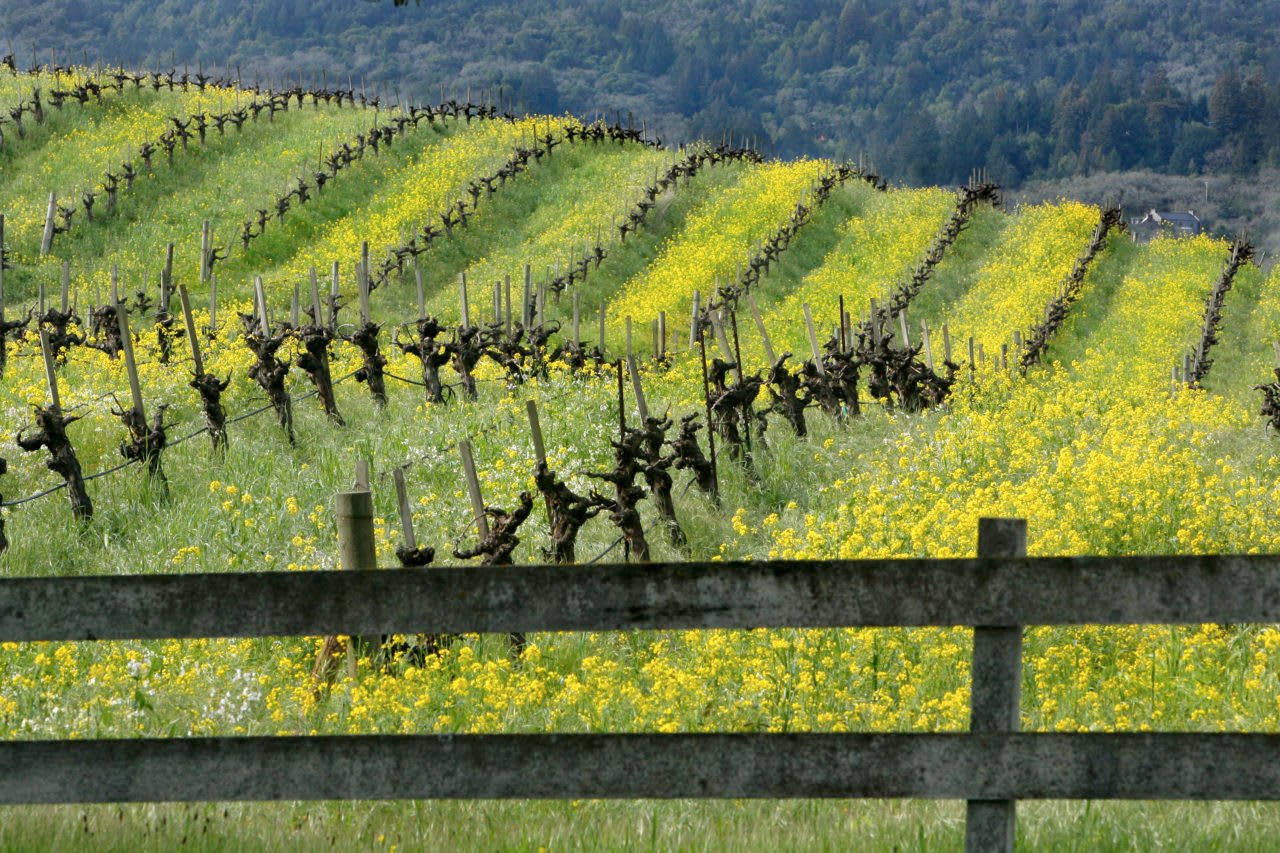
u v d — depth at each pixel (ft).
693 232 564.30
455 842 55.26
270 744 47.09
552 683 95.86
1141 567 45.57
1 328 262.26
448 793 46.96
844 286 520.42
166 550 141.90
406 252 483.92
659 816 58.44
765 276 527.81
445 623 46.75
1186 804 58.18
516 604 46.70
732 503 164.25
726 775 46.55
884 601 46.16
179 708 83.20
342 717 79.56
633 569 46.44
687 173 618.03
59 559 142.00
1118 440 165.07
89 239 487.61
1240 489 140.56
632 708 82.33
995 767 46.03
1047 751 45.91
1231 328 516.32
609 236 538.47
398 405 220.43
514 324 286.25
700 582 46.37
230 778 46.96
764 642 94.02
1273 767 45.39
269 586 46.83
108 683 88.79
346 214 539.29
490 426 194.70
